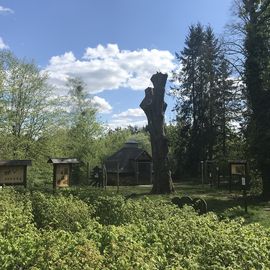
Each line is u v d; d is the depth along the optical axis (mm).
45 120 29625
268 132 21391
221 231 5672
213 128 50094
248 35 23250
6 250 4711
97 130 43844
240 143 28250
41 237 5098
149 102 24828
